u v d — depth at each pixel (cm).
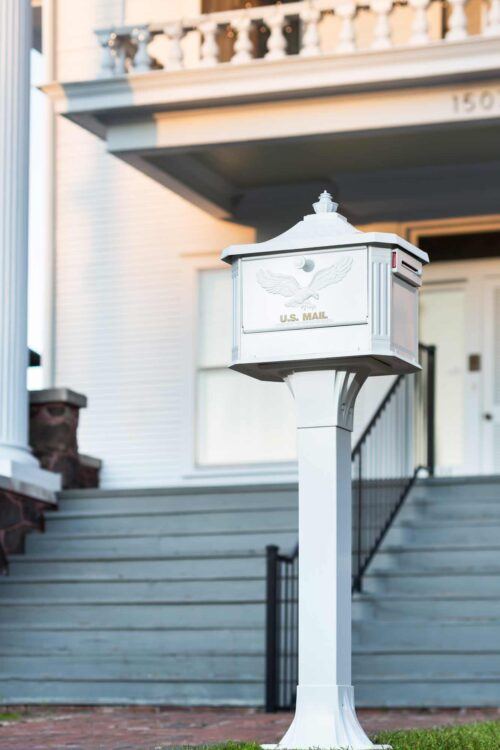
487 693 920
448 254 1441
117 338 1527
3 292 1225
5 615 1101
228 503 1217
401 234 1433
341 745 496
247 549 1144
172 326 1511
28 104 1262
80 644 1048
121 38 1239
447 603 1005
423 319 1451
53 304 1550
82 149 1555
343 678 509
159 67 1273
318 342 509
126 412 1516
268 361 516
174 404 1502
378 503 1152
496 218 1408
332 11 1205
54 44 1548
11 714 927
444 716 873
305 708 504
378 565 1092
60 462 1300
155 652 1019
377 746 506
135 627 1034
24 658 1039
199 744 673
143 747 666
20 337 1234
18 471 1205
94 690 987
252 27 1209
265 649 945
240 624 1023
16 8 1253
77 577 1112
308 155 1301
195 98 1193
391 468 1367
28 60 1266
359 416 1407
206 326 1502
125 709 948
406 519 1166
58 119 1565
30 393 1314
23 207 1247
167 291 1514
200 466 1486
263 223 1446
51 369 1543
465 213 1398
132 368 1519
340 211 1416
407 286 525
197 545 1164
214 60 1217
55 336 1548
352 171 1354
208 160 1320
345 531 519
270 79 1173
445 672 950
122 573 1136
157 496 1239
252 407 1481
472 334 1431
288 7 1191
